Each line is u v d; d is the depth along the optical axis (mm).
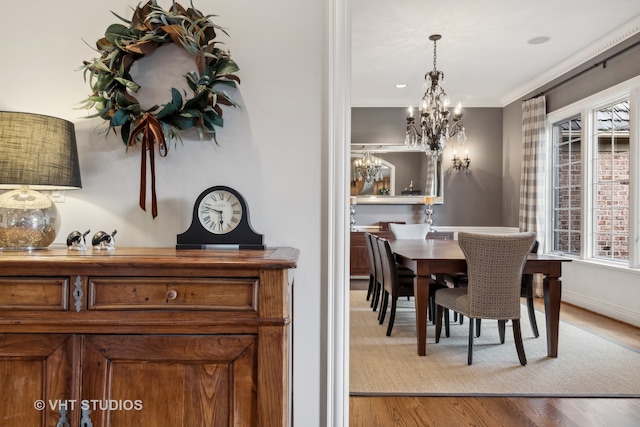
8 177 1187
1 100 1517
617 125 3793
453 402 2045
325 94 1521
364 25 3537
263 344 1063
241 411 1070
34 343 1065
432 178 5789
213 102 1411
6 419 1063
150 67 1498
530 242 2463
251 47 1521
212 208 1385
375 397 2098
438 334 3023
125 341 1072
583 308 4090
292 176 1522
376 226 5852
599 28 3570
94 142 1532
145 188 1473
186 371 1079
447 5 3205
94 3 1529
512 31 3633
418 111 5871
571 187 4445
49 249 1319
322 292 1519
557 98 4570
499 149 5746
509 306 2541
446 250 3248
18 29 1526
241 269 1063
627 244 3664
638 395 2129
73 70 1528
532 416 1900
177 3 1477
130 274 1069
